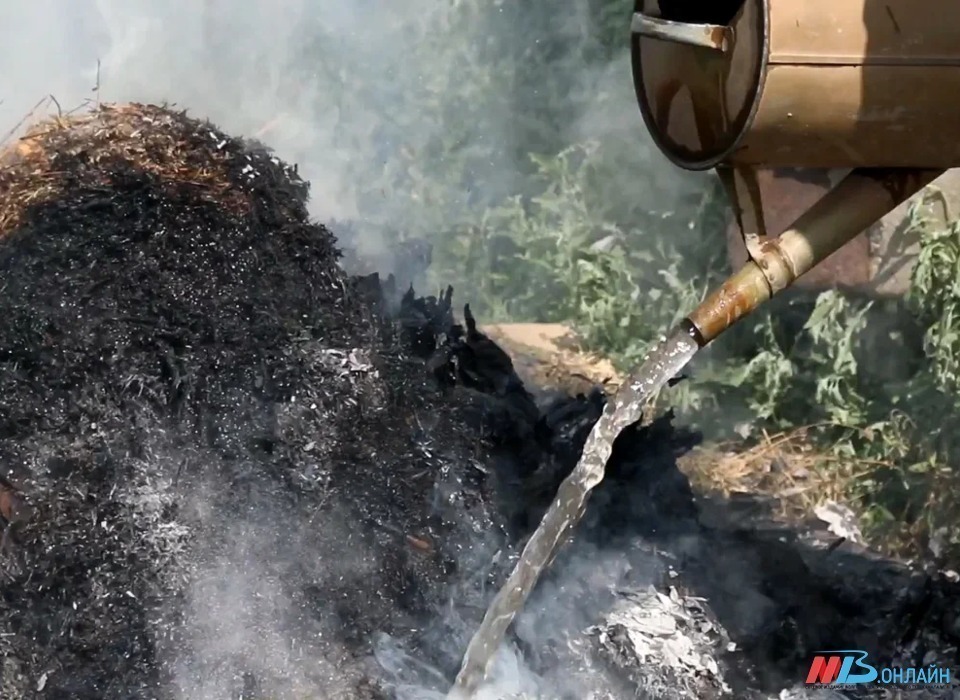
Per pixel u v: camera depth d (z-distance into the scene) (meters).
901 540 4.48
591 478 2.91
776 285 2.86
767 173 5.22
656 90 3.05
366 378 3.46
